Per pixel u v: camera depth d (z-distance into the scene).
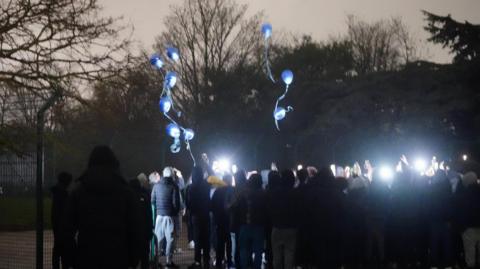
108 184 6.82
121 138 23.02
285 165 26.97
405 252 13.14
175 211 14.04
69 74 12.86
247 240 11.49
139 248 6.93
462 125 33.88
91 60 13.05
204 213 13.61
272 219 11.30
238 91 44.09
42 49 12.64
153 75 17.47
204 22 43.34
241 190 11.62
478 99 33.59
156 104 29.56
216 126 41.81
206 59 43.34
